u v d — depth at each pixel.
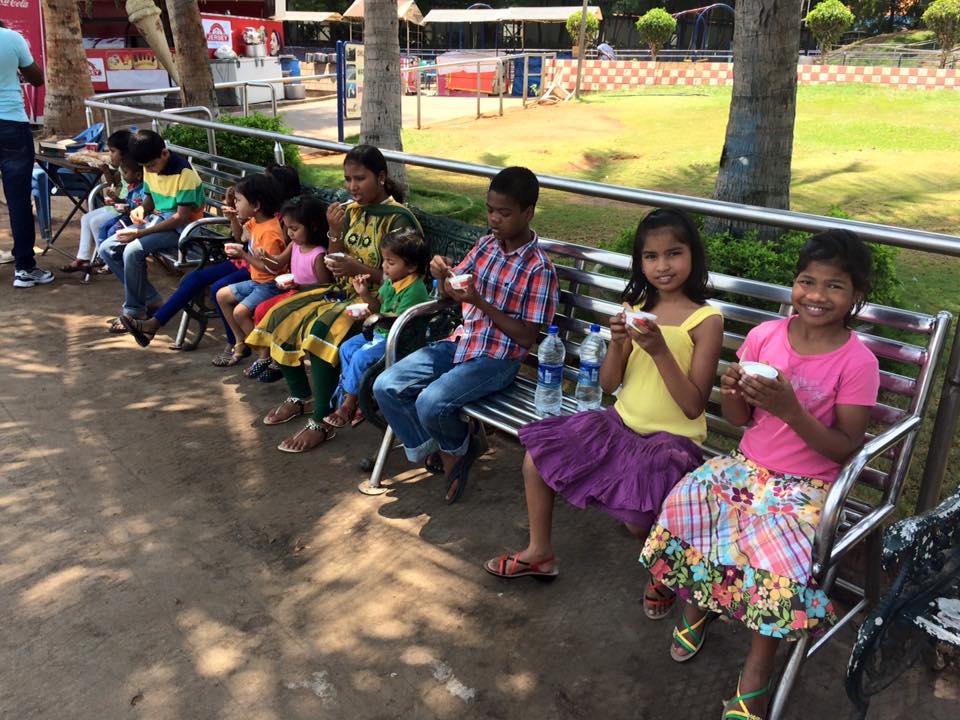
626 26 34.19
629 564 2.92
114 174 6.25
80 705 2.32
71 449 3.75
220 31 19.02
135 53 17.62
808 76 20.06
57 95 11.15
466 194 9.78
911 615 1.95
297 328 3.80
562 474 2.50
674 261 2.47
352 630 2.62
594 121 15.25
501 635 2.59
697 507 2.22
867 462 2.00
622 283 3.08
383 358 3.36
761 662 2.13
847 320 2.21
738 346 2.75
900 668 2.02
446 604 2.73
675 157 11.98
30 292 5.92
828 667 2.44
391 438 3.37
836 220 2.49
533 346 3.41
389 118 8.05
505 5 33.47
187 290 4.71
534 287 3.07
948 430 2.45
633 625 2.62
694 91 19.95
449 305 3.45
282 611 2.71
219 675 2.43
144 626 2.63
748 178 4.74
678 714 2.28
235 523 3.20
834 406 2.17
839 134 13.42
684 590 2.19
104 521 3.21
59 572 2.90
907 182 10.26
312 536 3.11
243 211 4.45
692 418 2.45
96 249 6.28
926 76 19.02
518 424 2.93
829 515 1.95
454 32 34.25
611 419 2.61
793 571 2.02
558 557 2.97
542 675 2.42
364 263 3.85
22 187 5.80
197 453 3.72
